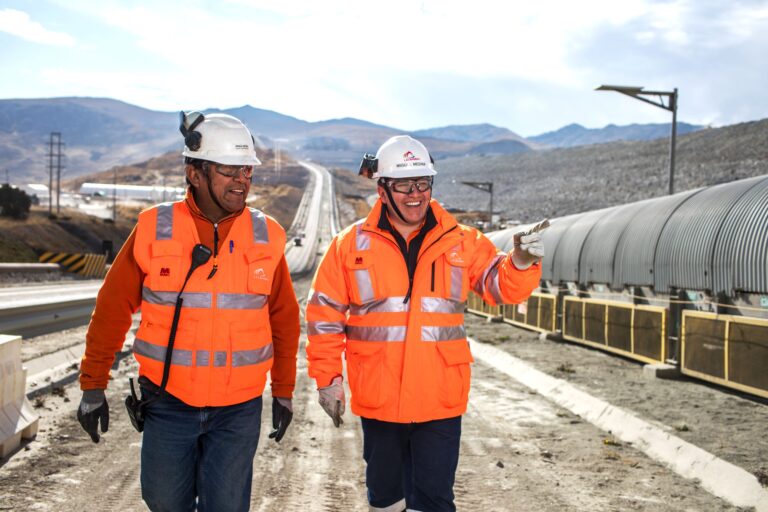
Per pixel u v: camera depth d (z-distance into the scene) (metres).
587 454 6.67
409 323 3.63
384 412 3.63
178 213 3.26
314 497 5.21
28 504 4.74
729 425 7.31
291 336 3.56
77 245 70.31
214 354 3.17
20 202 69.94
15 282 31.39
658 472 6.10
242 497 3.27
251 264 3.26
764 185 10.14
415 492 3.70
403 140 3.77
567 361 12.62
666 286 11.80
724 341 9.31
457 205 150.38
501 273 3.61
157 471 3.21
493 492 5.44
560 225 18.83
